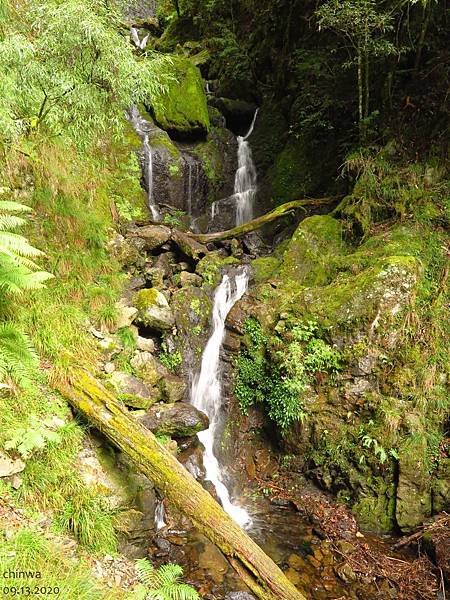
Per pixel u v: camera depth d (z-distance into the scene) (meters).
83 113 5.70
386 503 5.67
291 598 3.75
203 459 6.13
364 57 7.80
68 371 4.73
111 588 3.58
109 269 6.75
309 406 6.19
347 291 6.29
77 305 5.99
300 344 6.37
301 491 6.17
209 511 4.04
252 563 3.84
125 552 4.19
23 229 5.98
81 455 4.34
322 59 8.98
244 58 12.33
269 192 10.23
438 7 7.39
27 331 5.04
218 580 4.44
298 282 7.26
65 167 6.91
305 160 9.85
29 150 6.29
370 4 6.89
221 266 7.84
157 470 4.20
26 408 4.25
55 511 3.86
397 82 8.02
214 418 6.83
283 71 11.15
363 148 7.78
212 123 11.27
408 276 6.09
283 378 6.30
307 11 10.39
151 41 16.77
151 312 6.46
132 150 9.09
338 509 5.85
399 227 6.96
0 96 4.93
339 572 4.86
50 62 5.06
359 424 5.97
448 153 7.18
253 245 9.00
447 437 5.80
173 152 9.66
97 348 5.66
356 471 5.90
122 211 8.12
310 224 7.72
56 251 6.28
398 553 5.23
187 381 6.69
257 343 6.74
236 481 6.31
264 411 6.75
